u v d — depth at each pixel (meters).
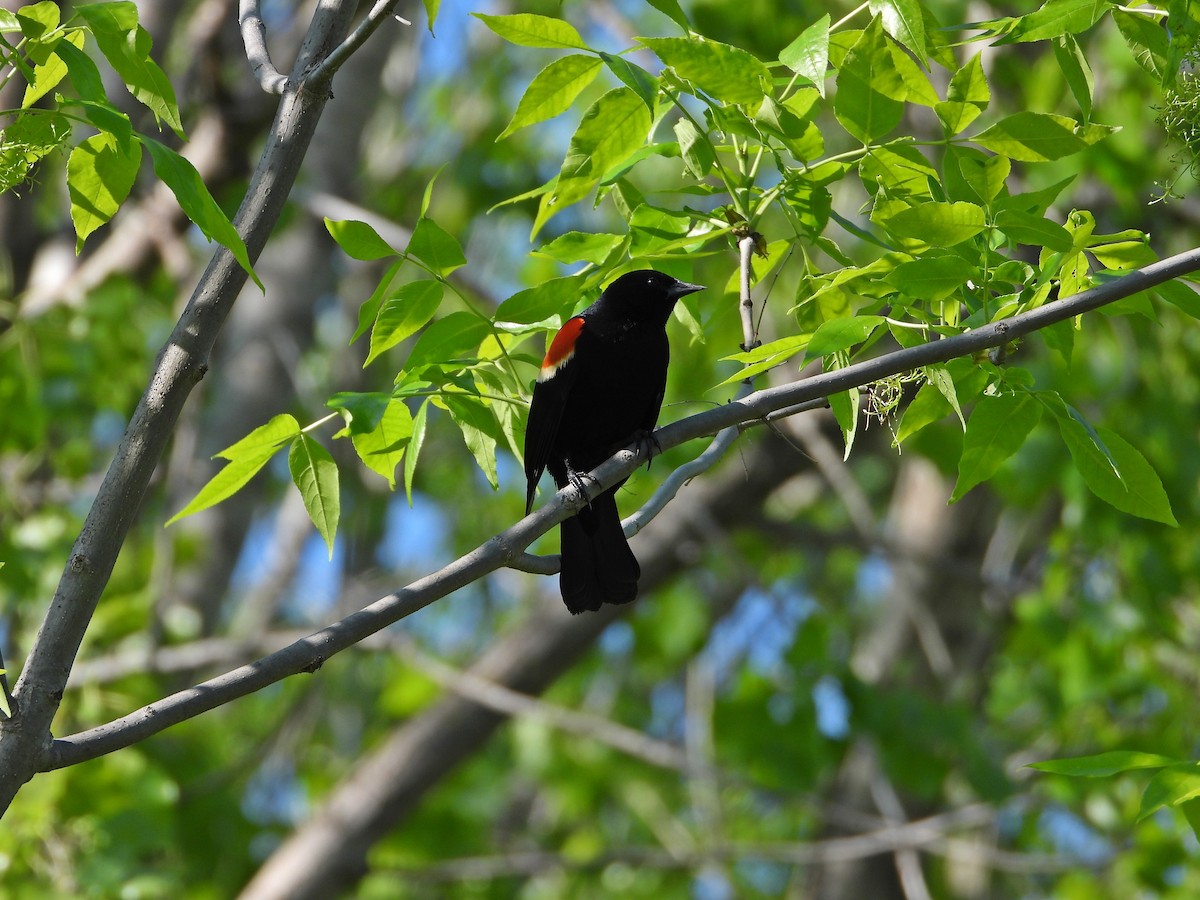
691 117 5.80
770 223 14.02
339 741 20.84
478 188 18.41
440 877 13.94
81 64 4.93
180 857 13.89
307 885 13.73
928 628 13.96
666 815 17.62
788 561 20.69
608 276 6.22
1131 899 14.52
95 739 4.42
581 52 6.05
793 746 13.40
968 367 5.51
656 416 7.61
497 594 22.92
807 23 12.77
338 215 13.41
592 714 19.06
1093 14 5.38
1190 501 12.70
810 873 15.47
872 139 5.64
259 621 18.91
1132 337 12.82
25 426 11.94
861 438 16.05
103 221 5.39
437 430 21.23
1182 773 5.11
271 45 15.39
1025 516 15.80
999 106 11.92
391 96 20.33
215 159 12.58
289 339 14.27
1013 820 15.86
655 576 14.22
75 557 4.61
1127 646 13.40
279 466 19.88
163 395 4.80
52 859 10.47
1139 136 11.26
